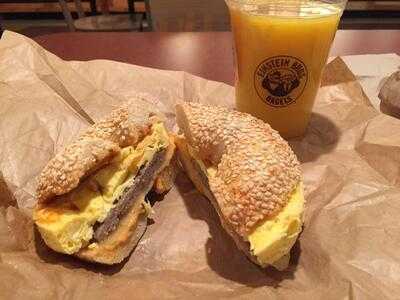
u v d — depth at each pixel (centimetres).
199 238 22
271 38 25
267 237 19
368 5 85
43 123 27
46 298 18
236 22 26
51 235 20
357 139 27
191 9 54
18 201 23
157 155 25
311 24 24
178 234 23
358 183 24
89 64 32
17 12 98
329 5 25
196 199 25
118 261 21
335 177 25
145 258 22
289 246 20
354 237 21
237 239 21
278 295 18
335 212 22
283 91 27
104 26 74
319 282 19
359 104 30
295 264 20
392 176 24
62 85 29
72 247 21
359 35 40
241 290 19
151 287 19
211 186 22
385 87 30
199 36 41
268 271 20
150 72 32
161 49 38
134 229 22
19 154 25
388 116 28
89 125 27
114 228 22
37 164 25
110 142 23
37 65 29
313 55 26
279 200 20
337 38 39
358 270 19
